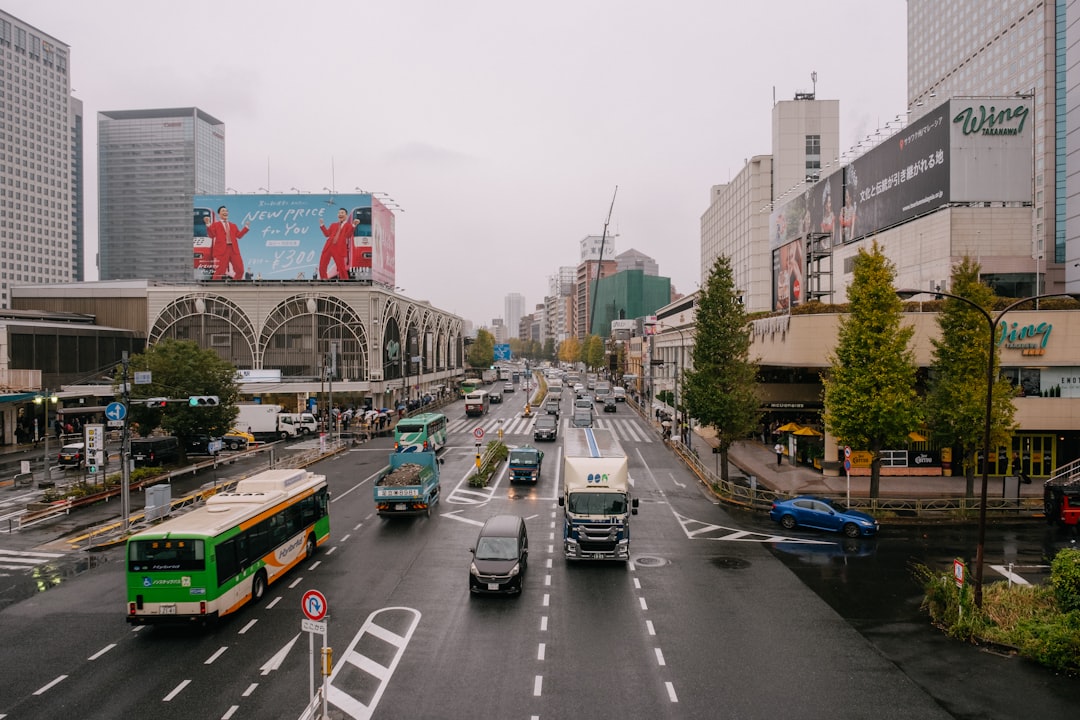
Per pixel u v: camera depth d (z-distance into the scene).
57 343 63.62
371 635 17.67
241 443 54.53
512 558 20.95
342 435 60.06
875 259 32.00
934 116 46.28
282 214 80.62
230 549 18.53
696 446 54.44
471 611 19.38
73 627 18.36
